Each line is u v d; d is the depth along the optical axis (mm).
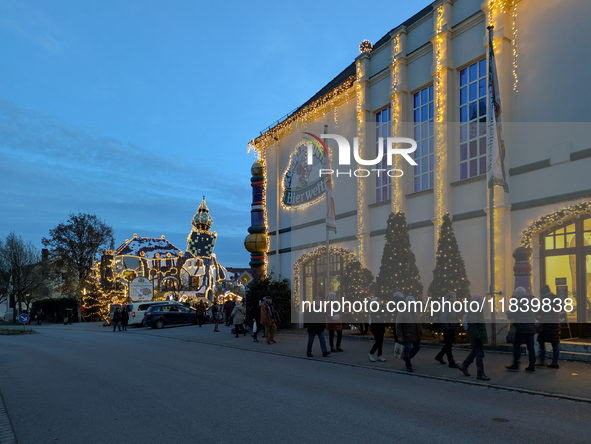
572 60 12258
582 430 5770
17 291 53500
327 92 22984
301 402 7434
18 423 6605
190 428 6055
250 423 6230
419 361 11594
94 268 49469
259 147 27938
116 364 12281
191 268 69125
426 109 17047
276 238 25688
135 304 34875
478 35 14992
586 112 11891
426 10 19047
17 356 15148
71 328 36125
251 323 22344
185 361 12641
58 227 55281
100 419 6660
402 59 17656
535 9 13227
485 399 7535
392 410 6859
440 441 5379
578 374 9172
